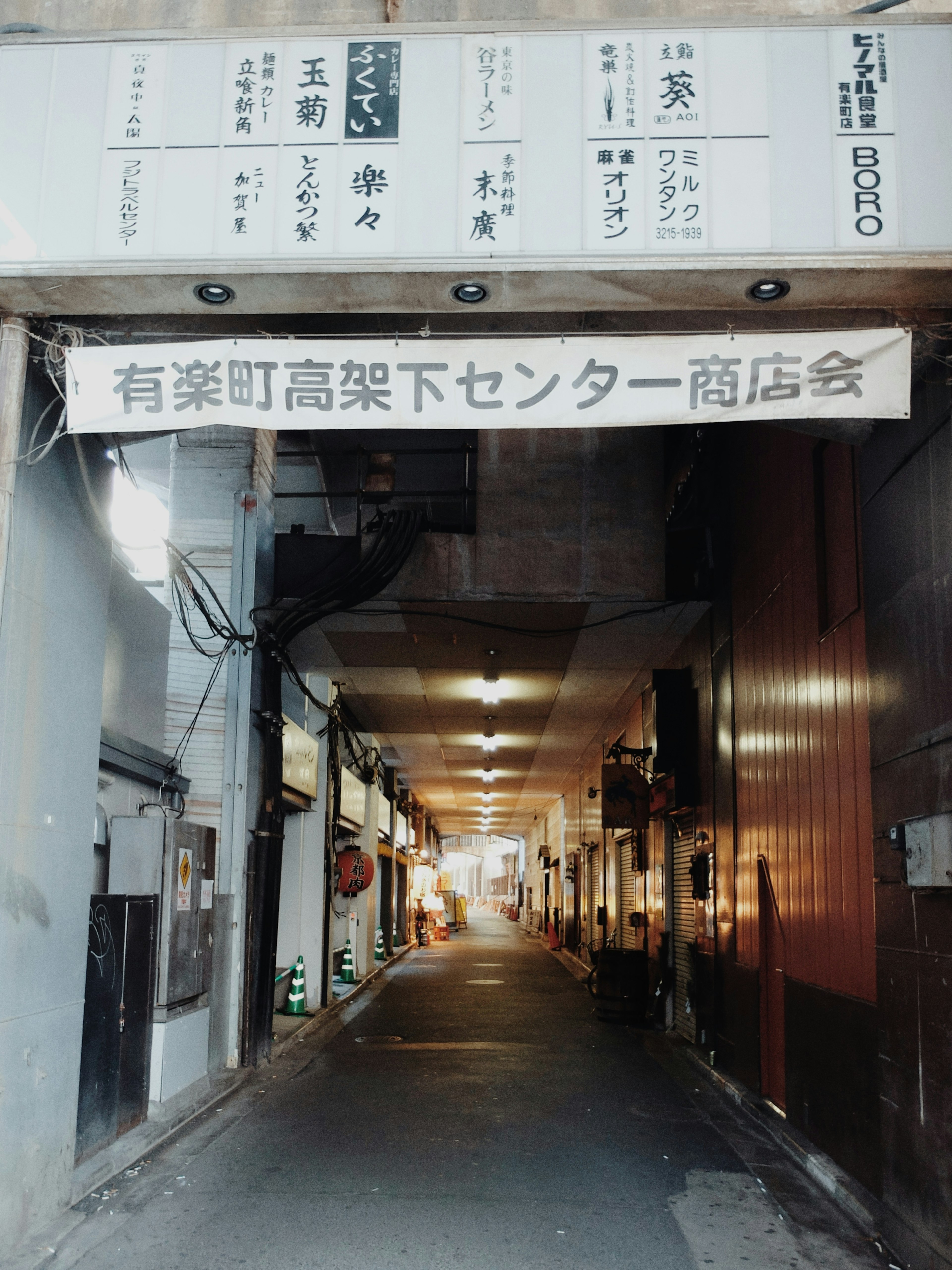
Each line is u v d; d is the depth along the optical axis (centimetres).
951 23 414
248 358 430
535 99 420
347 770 1558
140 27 470
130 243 420
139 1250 459
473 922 5506
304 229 416
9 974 438
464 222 412
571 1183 574
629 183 410
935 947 450
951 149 405
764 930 788
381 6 461
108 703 741
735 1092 799
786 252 400
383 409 427
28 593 459
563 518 948
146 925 664
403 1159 618
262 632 934
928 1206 450
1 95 435
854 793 579
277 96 427
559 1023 1261
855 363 414
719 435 962
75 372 435
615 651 1146
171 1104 693
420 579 931
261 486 976
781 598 745
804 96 412
